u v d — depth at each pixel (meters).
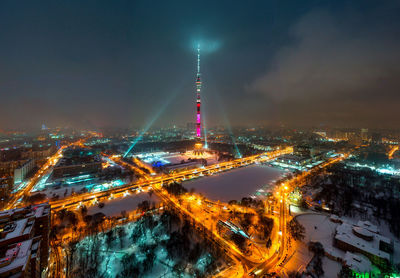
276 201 179.75
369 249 104.19
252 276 93.19
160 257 106.50
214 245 116.12
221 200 182.75
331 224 138.50
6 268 65.94
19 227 90.62
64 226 133.12
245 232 127.69
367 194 199.00
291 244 117.94
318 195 185.38
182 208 165.12
